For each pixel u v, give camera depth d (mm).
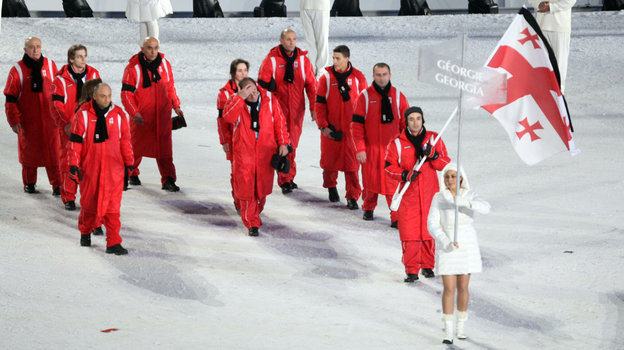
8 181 40000
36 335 21359
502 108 27047
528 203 35531
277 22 91938
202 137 50281
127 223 33375
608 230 31656
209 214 34969
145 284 26328
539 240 30672
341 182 40969
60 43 79688
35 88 36406
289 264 28688
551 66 26734
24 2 98062
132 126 38406
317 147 48281
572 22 91875
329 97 35688
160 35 84375
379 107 32219
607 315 23609
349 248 30547
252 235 31859
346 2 99938
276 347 20750
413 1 102188
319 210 35688
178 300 24906
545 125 27125
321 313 23906
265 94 31484
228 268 28125
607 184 38406
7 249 29703
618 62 71062
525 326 22859
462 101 22516
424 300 25281
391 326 22906
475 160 43500
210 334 21734
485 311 24031
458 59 22531
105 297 24984
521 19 26766
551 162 43062
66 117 34156
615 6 103438
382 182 32562
